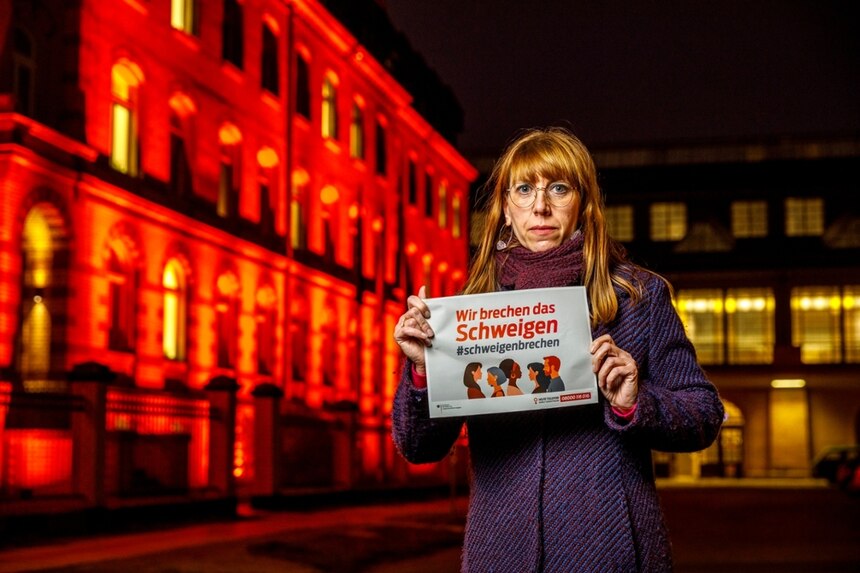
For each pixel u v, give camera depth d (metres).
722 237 57.34
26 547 13.93
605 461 2.76
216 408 20.78
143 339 21.70
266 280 27.88
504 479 2.80
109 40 20.78
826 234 56.34
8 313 17.66
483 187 3.13
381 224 37.47
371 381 35.44
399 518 21.58
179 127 24.19
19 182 17.88
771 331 55.97
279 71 29.33
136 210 21.44
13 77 18.45
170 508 18.44
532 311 2.79
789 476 55.62
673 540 17.81
